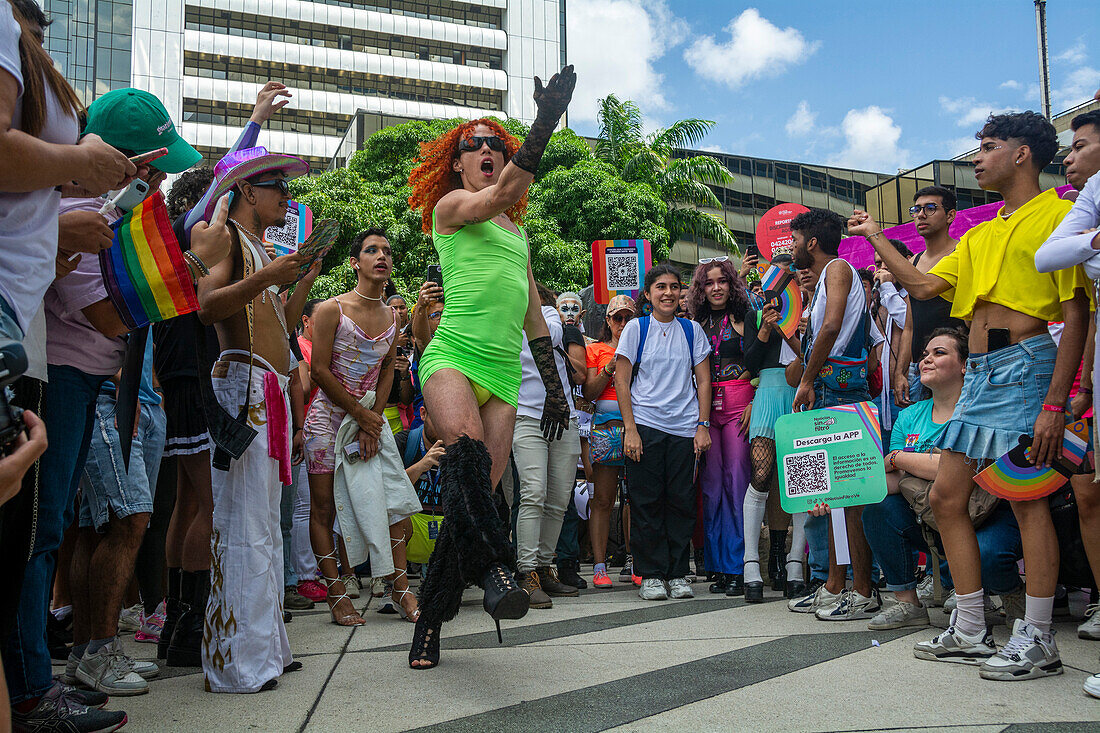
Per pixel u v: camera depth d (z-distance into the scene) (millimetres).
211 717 2193
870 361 4500
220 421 2555
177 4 50188
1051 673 2523
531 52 58375
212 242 2529
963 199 30609
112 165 1796
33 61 1743
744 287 5125
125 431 2496
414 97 55781
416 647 2742
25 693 2035
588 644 3123
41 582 2107
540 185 21172
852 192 43000
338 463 3977
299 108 51938
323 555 3986
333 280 18469
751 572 4391
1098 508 2652
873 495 3418
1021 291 2688
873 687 2393
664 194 23031
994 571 3195
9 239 1660
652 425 4699
